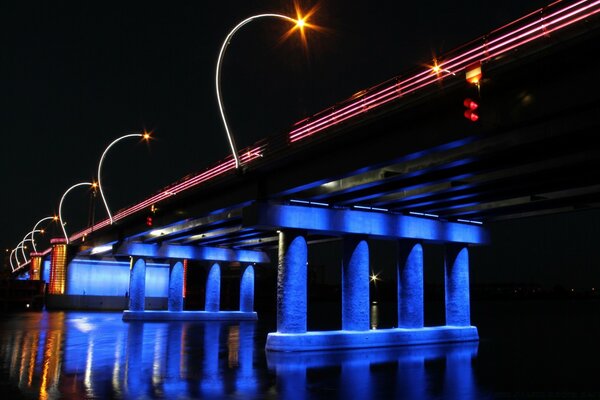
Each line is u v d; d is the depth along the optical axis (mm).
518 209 32375
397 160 22391
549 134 17969
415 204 31031
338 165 25219
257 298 144500
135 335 38906
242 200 33469
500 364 23906
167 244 59625
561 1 15883
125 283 95750
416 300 33125
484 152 20438
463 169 23891
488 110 18359
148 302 90438
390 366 23000
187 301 111625
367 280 31281
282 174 29094
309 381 19031
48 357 25469
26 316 68375
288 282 29344
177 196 41125
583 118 17000
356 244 31188
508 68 16719
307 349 28562
